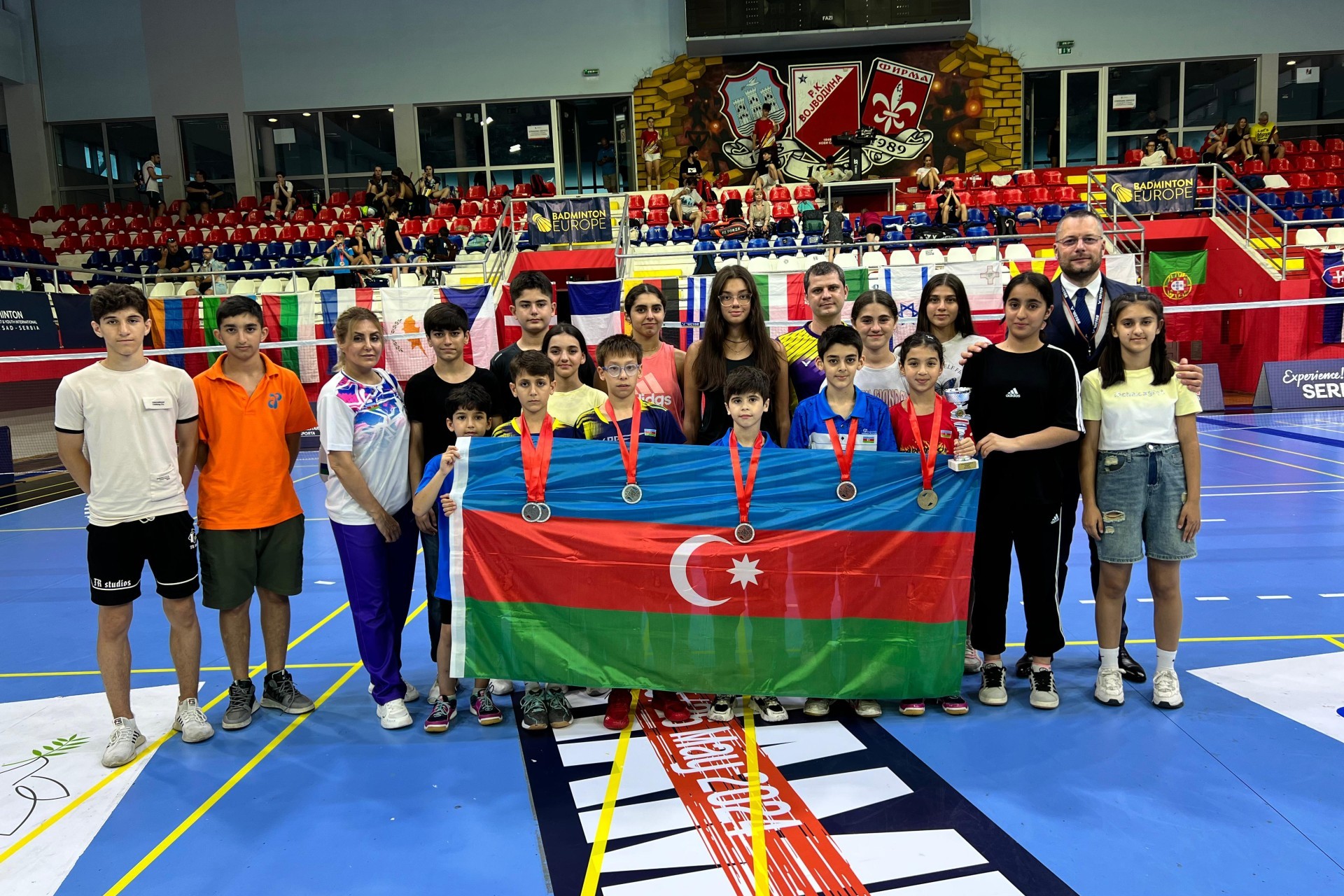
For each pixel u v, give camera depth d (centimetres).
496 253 1349
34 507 805
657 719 315
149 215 1694
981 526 315
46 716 331
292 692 333
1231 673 336
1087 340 330
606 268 1357
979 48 1625
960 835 230
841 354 303
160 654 403
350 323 303
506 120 1736
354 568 311
